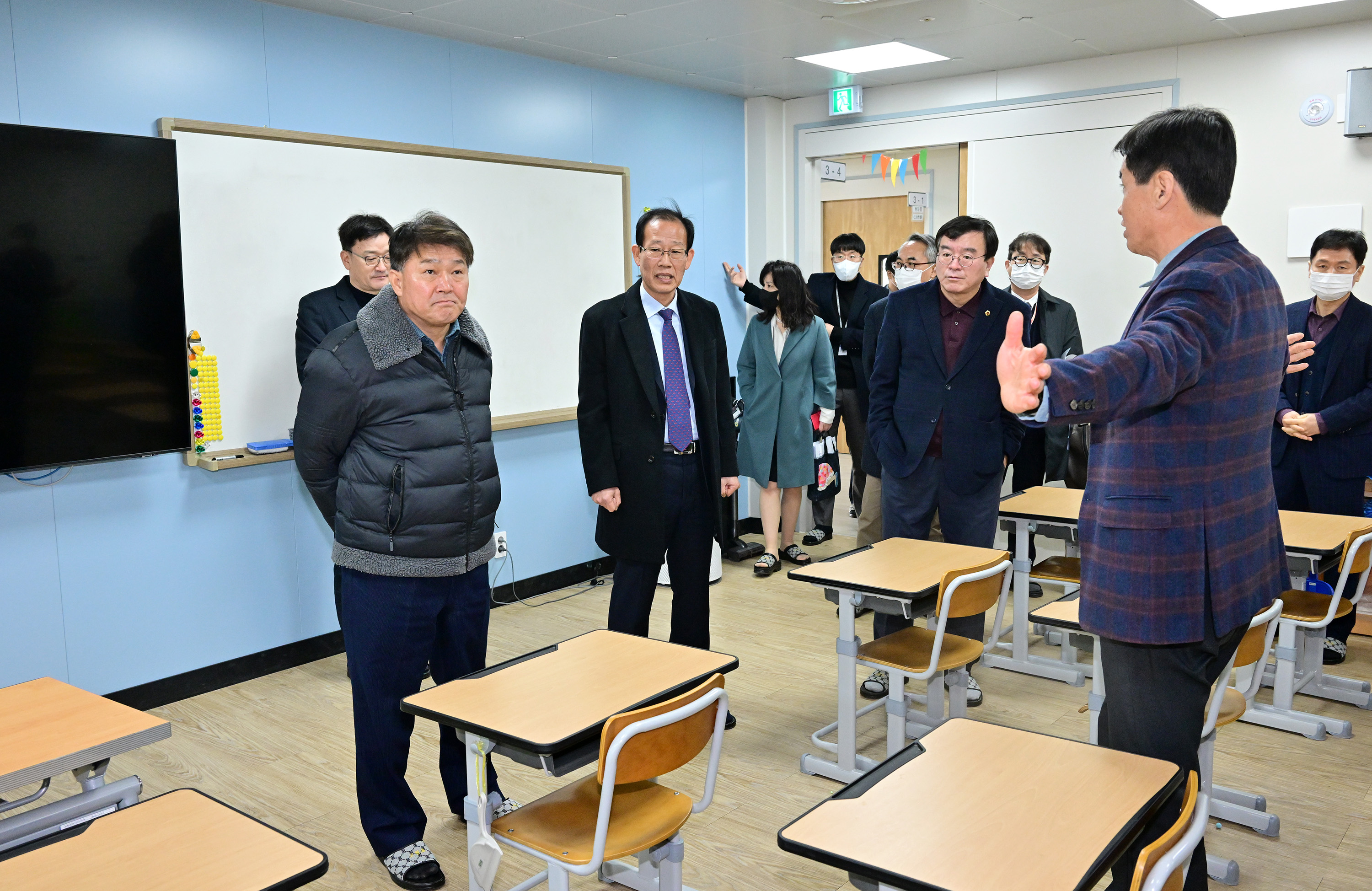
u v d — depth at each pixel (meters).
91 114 3.49
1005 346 1.39
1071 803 1.46
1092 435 1.75
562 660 2.21
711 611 4.97
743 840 2.78
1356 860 2.64
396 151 4.40
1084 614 1.74
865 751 3.34
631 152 5.62
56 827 1.75
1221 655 1.78
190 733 3.56
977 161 5.80
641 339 3.18
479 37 4.60
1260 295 1.61
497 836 1.97
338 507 2.49
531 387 5.11
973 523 3.47
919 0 4.11
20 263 3.22
